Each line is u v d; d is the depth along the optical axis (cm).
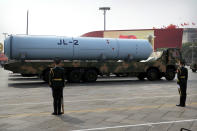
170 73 2098
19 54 1678
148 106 911
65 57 1808
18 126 629
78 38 1855
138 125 643
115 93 1280
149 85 1692
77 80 1802
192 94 1266
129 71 1947
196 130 600
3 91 1341
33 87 1540
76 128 613
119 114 772
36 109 848
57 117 729
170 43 5678
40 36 1764
